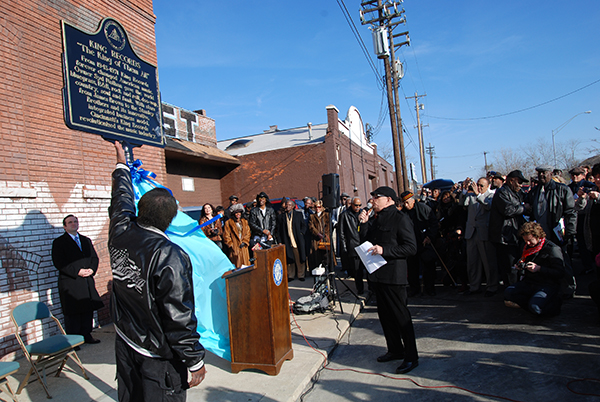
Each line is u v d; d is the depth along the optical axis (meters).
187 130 15.52
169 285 2.05
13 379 4.19
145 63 5.62
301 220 8.98
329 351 4.53
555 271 4.80
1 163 4.80
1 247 4.75
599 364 3.59
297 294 7.42
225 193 18.28
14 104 5.01
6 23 4.99
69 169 5.66
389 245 3.79
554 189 6.05
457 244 7.19
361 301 6.65
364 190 23.34
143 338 2.12
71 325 4.98
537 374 3.54
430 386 3.53
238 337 3.90
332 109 17.92
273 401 3.31
